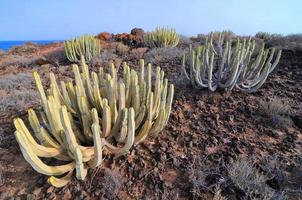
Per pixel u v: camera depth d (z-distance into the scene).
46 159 1.59
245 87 2.34
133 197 1.32
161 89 1.68
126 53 5.07
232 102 2.18
